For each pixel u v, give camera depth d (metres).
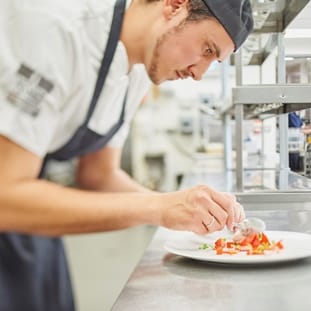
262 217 1.59
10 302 1.45
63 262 1.65
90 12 1.13
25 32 1.01
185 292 0.83
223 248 1.10
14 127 0.96
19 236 1.50
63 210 0.97
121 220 1.01
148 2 1.16
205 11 1.06
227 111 2.88
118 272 3.48
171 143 4.90
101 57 1.15
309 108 1.77
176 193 1.09
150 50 1.16
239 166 1.90
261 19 1.72
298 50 1.73
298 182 1.87
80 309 2.87
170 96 4.79
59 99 1.04
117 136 1.59
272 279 0.89
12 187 0.96
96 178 1.66
